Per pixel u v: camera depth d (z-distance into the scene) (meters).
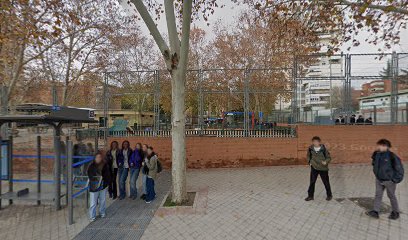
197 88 10.07
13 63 10.20
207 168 9.46
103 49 14.38
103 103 10.17
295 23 8.98
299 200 5.59
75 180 6.00
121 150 6.20
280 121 10.53
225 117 10.46
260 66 17.08
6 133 8.89
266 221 4.51
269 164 9.42
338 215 4.68
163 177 8.43
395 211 4.41
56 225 4.55
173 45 5.41
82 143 7.76
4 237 4.10
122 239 3.98
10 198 5.26
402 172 4.31
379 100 10.16
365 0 6.21
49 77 13.37
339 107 9.95
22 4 7.89
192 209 5.12
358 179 7.23
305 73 10.17
